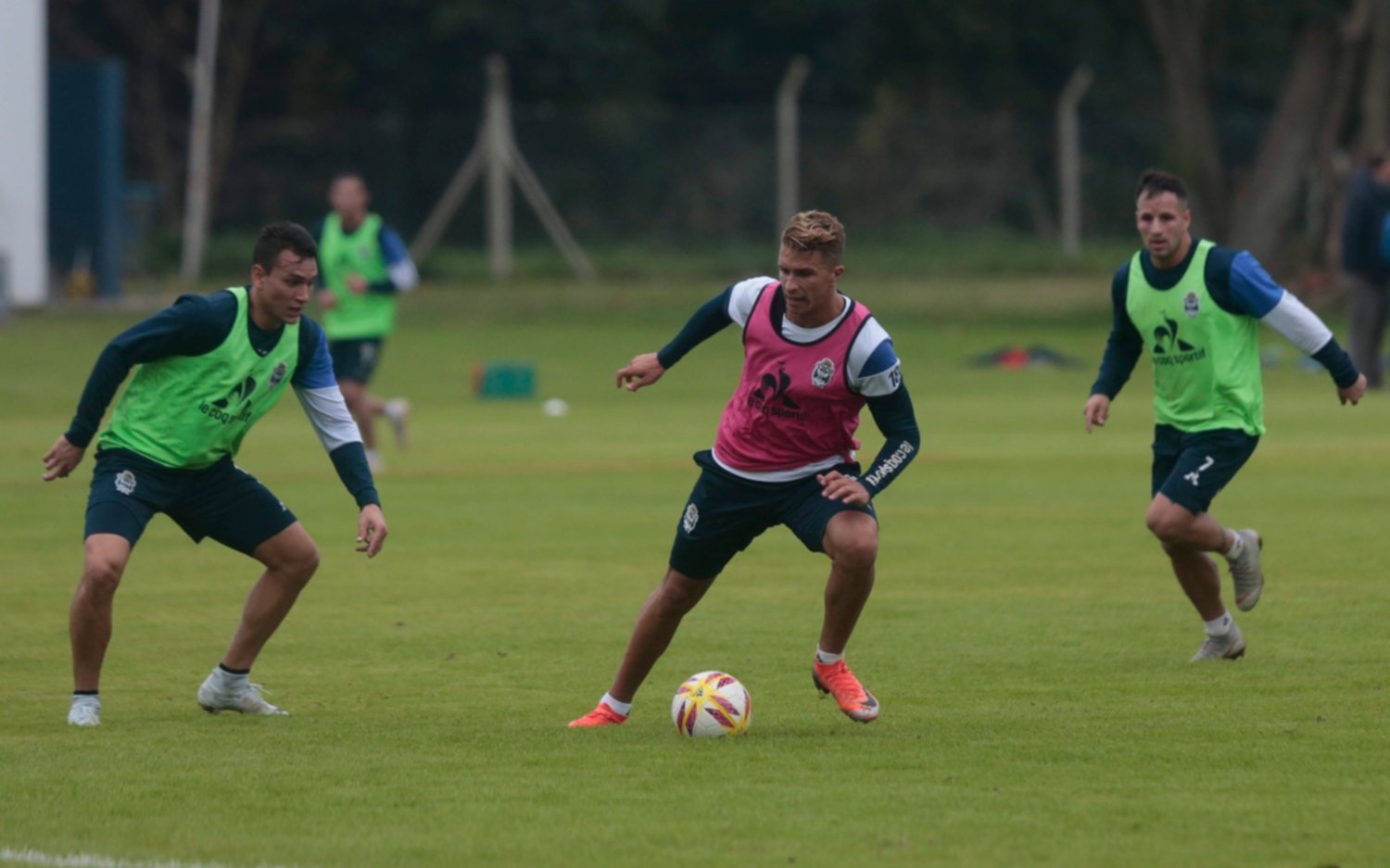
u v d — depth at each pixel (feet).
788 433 80.12
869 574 79.51
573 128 513.45
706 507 81.46
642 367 83.41
